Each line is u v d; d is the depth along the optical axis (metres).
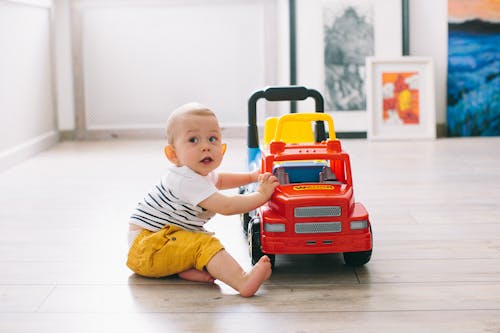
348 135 3.92
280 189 1.62
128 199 2.42
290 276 1.58
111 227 2.04
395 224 2.02
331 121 1.72
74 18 3.94
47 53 3.80
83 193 2.53
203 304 1.41
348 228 1.55
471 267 1.62
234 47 3.96
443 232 1.92
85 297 1.46
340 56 3.87
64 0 3.92
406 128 3.87
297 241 1.54
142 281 1.55
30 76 3.50
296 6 3.85
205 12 3.93
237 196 1.55
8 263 1.70
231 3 3.92
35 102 3.57
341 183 1.67
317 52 3.87
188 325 1.30
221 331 1.27
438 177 2.74
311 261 1.69
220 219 2.10
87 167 3.10
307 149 1.70
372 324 1.29
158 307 1.39
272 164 1.62
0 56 3.05
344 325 1.29
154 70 3.97
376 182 2.66
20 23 3.35
